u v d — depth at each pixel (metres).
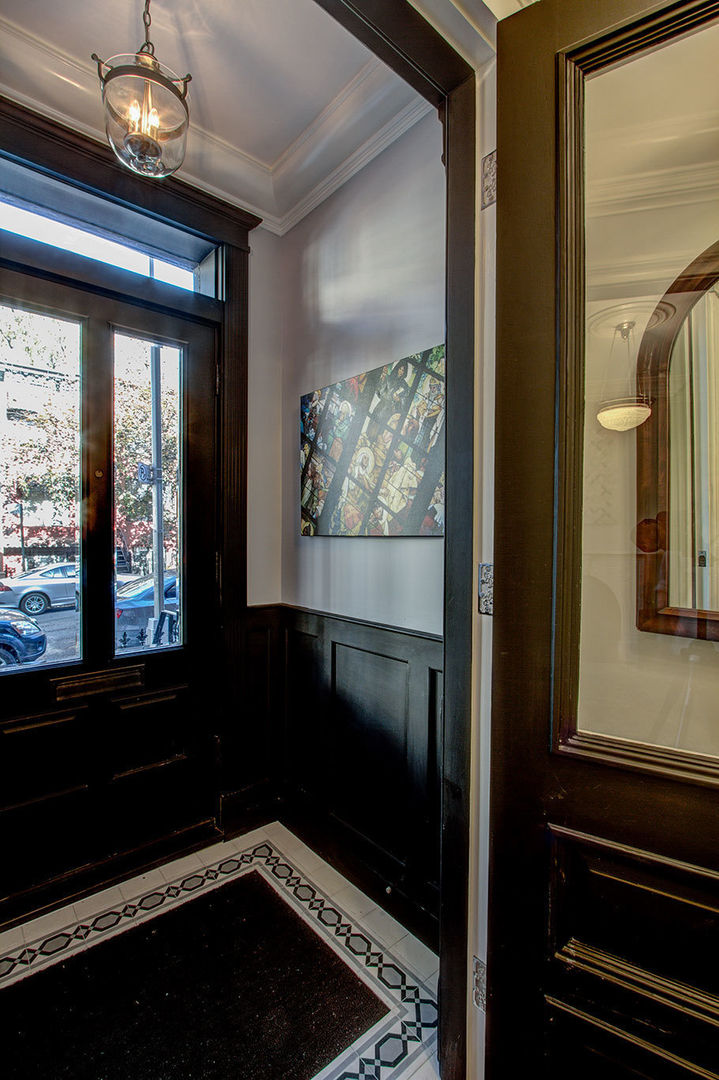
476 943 1.10
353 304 1.94
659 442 0.90
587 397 0.93
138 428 1.96
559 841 0.91
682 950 0.83
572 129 0.88
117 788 1.92
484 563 1.07
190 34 1.51
